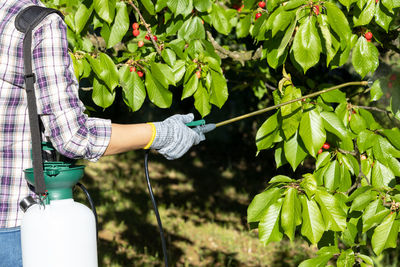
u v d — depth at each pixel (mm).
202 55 2586
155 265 6199
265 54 2533
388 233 2252
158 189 8906
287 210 2227
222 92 2594
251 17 3146
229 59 3527
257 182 9523
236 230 7363
